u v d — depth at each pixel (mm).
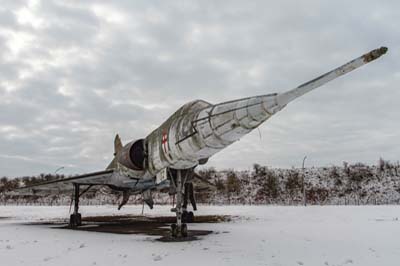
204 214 19938
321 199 47031
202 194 49219
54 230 12477
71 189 17547
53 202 50250
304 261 6000
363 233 9742
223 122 7414
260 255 6566
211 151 8398
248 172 61531
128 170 12508
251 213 20188
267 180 56469
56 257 6590
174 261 6074
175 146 9148
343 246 7559
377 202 44031
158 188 14898
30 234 10930
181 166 9766
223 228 11711
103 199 52656
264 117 6777
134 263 5938
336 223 12719
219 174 60875
